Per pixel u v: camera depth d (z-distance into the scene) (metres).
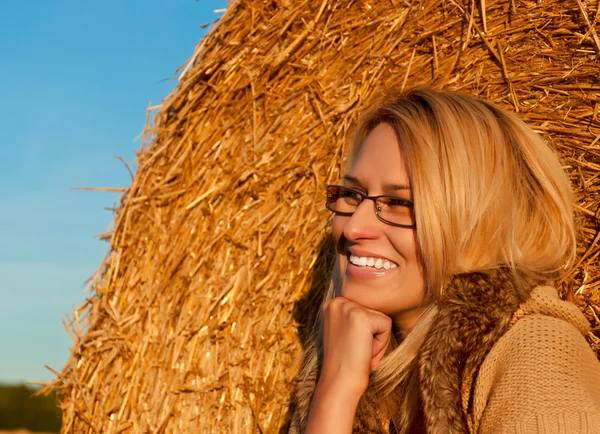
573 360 1.42
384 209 1.85
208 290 3.04
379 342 1.85
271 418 2.84
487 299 1.57
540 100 2.44
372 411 1.86
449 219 1.73
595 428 1.29
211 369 2.97
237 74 3.08
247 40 3.06
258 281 2.98
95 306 3.17
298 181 2.97
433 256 1.73
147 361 3.06
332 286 2.21
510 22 2.49
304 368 2.24
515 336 1.50
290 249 2.96
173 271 3.09
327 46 2.92
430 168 1.75
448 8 2.62
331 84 2.91
